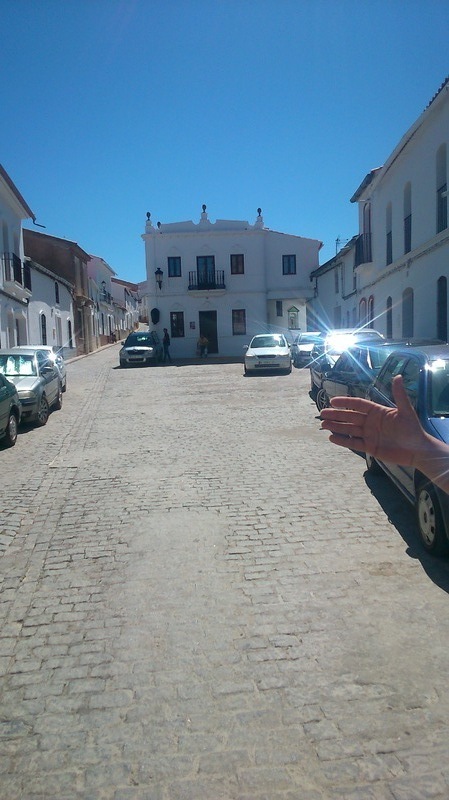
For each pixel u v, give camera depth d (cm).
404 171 1883
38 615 427
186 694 330
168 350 3553
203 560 512
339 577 469
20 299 2439
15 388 1121
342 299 3017
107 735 299
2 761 283
